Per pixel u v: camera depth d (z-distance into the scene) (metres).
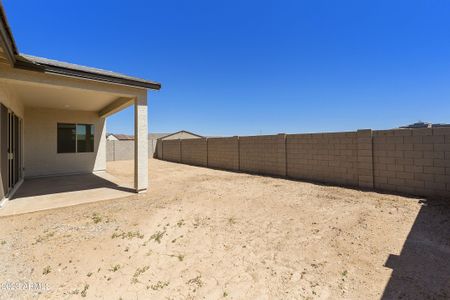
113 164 17.73
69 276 3.03
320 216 5.04
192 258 3.47
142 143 7.32
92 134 12.05
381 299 2.47
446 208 5.22
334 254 3.45
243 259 3.41
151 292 2.72
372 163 7.37
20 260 3.37
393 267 3.04
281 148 10.45
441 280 2.74
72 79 6.05
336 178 8.41
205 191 7.70
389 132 6.97
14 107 7.40
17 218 5.03
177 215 5.27
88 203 6.15
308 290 2.68
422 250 3.45
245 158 12.52
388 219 4.70
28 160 10.25
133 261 3.40
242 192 7.47
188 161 17.89
